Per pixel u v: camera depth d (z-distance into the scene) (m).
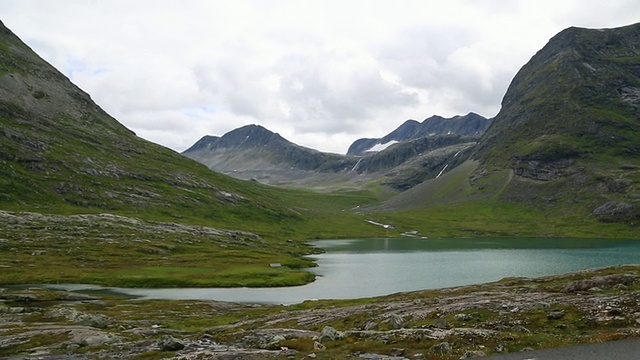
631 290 49.41
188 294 94.75
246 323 57.16
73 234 156.75
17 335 46.47
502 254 173.75
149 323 59.12
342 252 196.25
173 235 179.62
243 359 34.34
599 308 41.84
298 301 87.00
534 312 43.69
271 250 181.50
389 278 115.56
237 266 128.12
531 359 30.67
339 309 61.41
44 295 84.06
